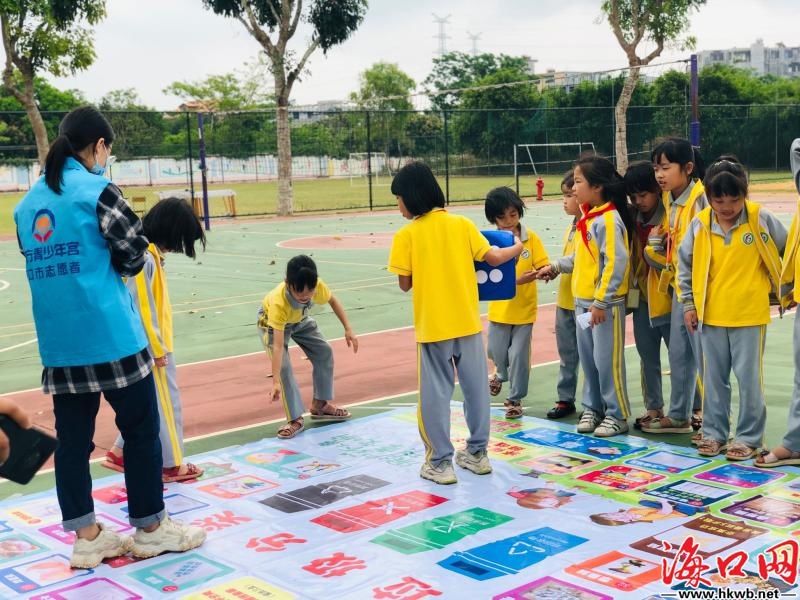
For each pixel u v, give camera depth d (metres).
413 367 7.66
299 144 48.53
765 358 7.43
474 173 43.28
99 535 4.04
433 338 4.82
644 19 30.88
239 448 5.61
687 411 5.63
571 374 6.10
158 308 4.94
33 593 3.74
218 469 5.23
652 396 5.75
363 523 4.33
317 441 5.71
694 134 18.11
